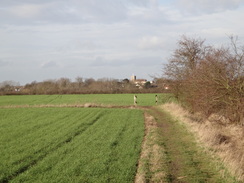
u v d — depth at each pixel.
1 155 13.64
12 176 10.69
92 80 103.94
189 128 19.36
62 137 17.69
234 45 17.00
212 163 11.71
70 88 91.31
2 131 20.36
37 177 10.41
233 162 10.89
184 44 30.20
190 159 12.45
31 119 27.03
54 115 30.00
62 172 10.84
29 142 16.50
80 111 33.69
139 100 53.25
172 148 14.55
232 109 16.58
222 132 16.72
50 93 84.12
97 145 15.28
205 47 29.30
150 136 17.61
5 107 41.59
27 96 75.06
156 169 11.02
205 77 17.77
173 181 9.97
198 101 19.08
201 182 9.78
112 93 81.56
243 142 14.05
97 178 10.12
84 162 12.10
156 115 29.66
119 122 24.12
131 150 13.95
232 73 16.27
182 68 30.67
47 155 13.48
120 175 10.40
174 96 33.59
